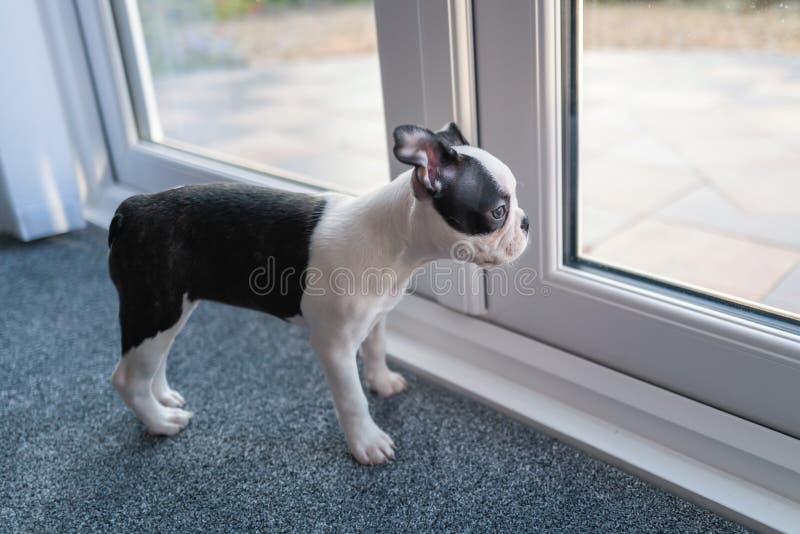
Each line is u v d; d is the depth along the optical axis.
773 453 0.97
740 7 1.55
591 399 1.13
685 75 1.70
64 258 1.74
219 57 2.23
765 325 0.99
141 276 1.02
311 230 0.99
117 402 1.25
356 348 1.04
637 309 1.07
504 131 1.10
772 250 1.38
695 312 1.03
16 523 1.01
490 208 0.89
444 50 1.08
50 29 1.75
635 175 1.67
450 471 1.07
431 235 0.93
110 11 1.71
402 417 1.18
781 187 1.59
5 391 1.28
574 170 1.17
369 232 0.97
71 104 1.82
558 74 1.05
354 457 1.10
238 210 1.01
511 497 1.02
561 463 1.08
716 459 1.03
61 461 1.12
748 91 1.63
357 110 2.25
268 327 1.44
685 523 0.97
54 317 1.50
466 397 1.22
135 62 1.79
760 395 0.99
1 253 1.77
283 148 1.95
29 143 1.74
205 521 1.01
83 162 1.89
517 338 1.22
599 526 0.97
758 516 0.95
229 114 2.20
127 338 1.06
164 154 1.76
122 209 1.02
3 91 1.68
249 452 1.12
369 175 1.75
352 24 2.46
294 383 1.27
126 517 1.02
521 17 1.01
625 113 1.77
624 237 1.46
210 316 1.48
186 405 1.23
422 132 0.83
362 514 1.00
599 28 1.69
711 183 1.63
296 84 2.50
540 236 1.13
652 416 1.07
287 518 1.00
